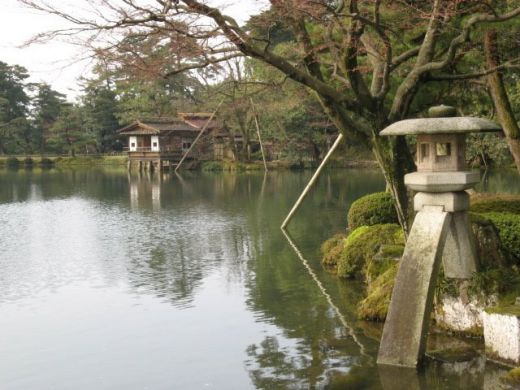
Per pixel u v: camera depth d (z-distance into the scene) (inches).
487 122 281.0
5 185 1685.5
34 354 321.7
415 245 282.0
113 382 279.6
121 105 2491.4
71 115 2625.5
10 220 930.7
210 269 532.1
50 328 367.9
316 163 2005.4
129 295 446.3
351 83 354.6
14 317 394.6
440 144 284.8
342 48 366.3
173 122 2327.8
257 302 410.0
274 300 413.1
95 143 2765.7
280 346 315.9
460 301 307.3
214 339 334.0
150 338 341.4
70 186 1622.8
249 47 316.5
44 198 1299.2
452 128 272.4
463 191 289.1
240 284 468.4
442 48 409.4
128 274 522.9
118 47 305.4
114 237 741.3
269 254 591.2
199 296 434.9
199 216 919.0
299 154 1958.7
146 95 2188.7
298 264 535.2
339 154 1994.3
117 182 1731.1
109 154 2753.4
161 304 416.8
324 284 453.7
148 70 315.0
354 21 349.1
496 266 314.7
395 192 368.2
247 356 304.0
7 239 742.5
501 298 293.0
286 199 1112.2
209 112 2101.4
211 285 469.1
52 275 526.9
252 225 800.3
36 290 471.8
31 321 384.5
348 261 470.0
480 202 446.0
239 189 1364.4
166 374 285.7
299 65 394.9
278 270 514.3
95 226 844.6
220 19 300.2
